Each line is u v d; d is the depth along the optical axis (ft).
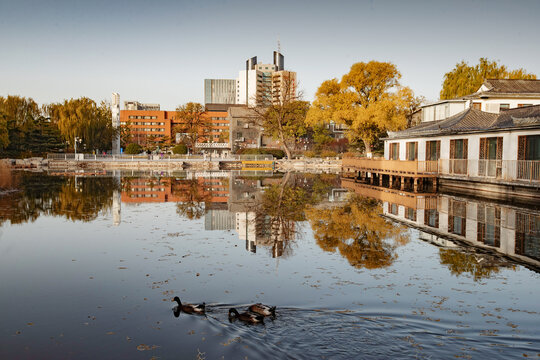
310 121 184.03
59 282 28.91
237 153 260.83
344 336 20.42
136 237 43.32
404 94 158.20
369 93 176.14
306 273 30.45
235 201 74.13
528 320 22.15
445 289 26.94
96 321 22.41
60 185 104.12
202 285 27.89
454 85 197.16
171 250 37.65
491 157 85.87
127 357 18.57
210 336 20.49
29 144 231.09
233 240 41.81
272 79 449.06
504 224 49.67
